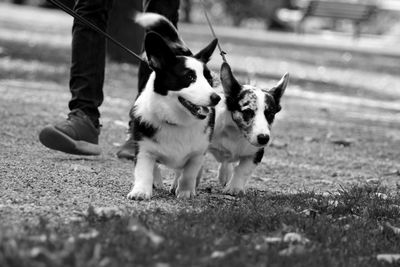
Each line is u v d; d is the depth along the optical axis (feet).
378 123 43.52
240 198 21.24
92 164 24.63
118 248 14.17
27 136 28.86
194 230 16.14
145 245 14.44
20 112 34.45
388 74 76.59
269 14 135.54
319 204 20.20
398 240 17.37
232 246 15.33
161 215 17.71
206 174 26.22
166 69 19.43
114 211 17.10
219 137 22.65
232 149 22.56
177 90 19.29
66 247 13.74
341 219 18.69
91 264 13.07
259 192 23.08
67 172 22.56
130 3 55.47
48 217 17.01
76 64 24.56
